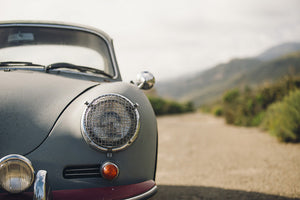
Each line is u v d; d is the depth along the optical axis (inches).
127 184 57.5
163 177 142.6
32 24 90.1
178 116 796.6
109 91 60.4
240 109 381.1
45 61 84.9
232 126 376.2
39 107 58.3
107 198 53.1
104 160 55.7
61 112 58.5
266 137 247.4
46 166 53.6
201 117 714.2
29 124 55.7
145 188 57.9
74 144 55.0
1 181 49.6
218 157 182.2
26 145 53.9
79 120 56.2
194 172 149.6
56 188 53.7
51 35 90.3
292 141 215.2
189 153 202.4
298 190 109.2
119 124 56.0
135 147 58.1
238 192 112.3
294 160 157.3
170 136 294.8
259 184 120.2
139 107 60.8
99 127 55.1
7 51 84.0
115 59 96.7
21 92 60.1
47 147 54.5
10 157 49.7
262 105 356.5
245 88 440.1
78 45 91.5
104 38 97.0
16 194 50.3
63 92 62.7
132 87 65.4
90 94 60.5
